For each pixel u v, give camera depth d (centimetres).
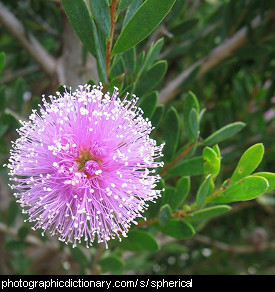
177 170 15
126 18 12
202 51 23
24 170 12
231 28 22
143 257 26
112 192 13
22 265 30
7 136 22
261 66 24
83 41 12
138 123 13
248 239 31
